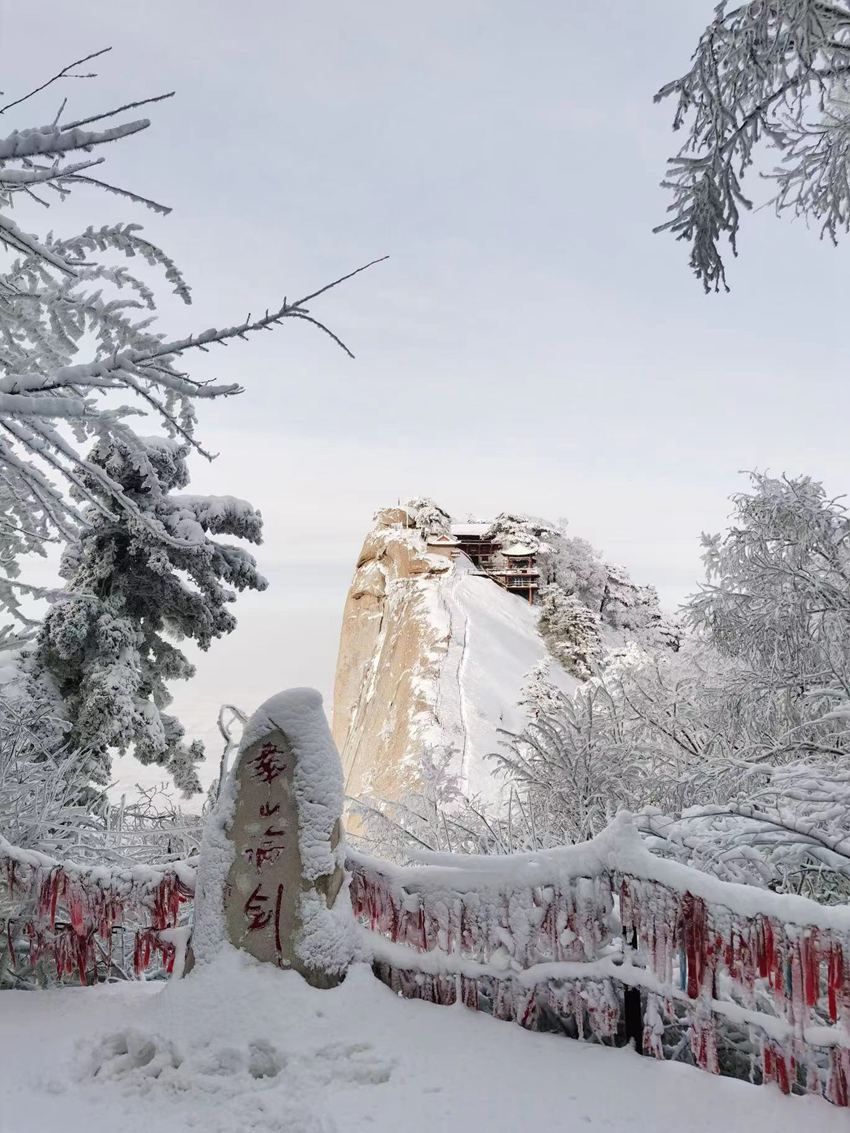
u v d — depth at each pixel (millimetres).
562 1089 3568
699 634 9516
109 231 4289
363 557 47062
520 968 4238
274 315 3449
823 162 7254
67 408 3717
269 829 4582
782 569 8164
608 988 4008
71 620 12258
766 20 6180
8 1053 4066
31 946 5266
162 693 14172
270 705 4758
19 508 4816
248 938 4441
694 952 3711
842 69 6195
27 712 7238
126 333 4246
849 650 7973
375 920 4750
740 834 4898
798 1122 3252
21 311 4617
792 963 3471
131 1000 4727
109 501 12250
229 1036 3994
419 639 37938
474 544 49406
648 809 5195
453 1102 3467
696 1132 3238
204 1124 3408
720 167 6664
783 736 7336
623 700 10078
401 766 30781
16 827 6211
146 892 4996
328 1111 3408
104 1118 3480
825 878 5648
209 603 13586
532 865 4316
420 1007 4367
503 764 9656
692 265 7043
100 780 12258
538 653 38875
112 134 3268
